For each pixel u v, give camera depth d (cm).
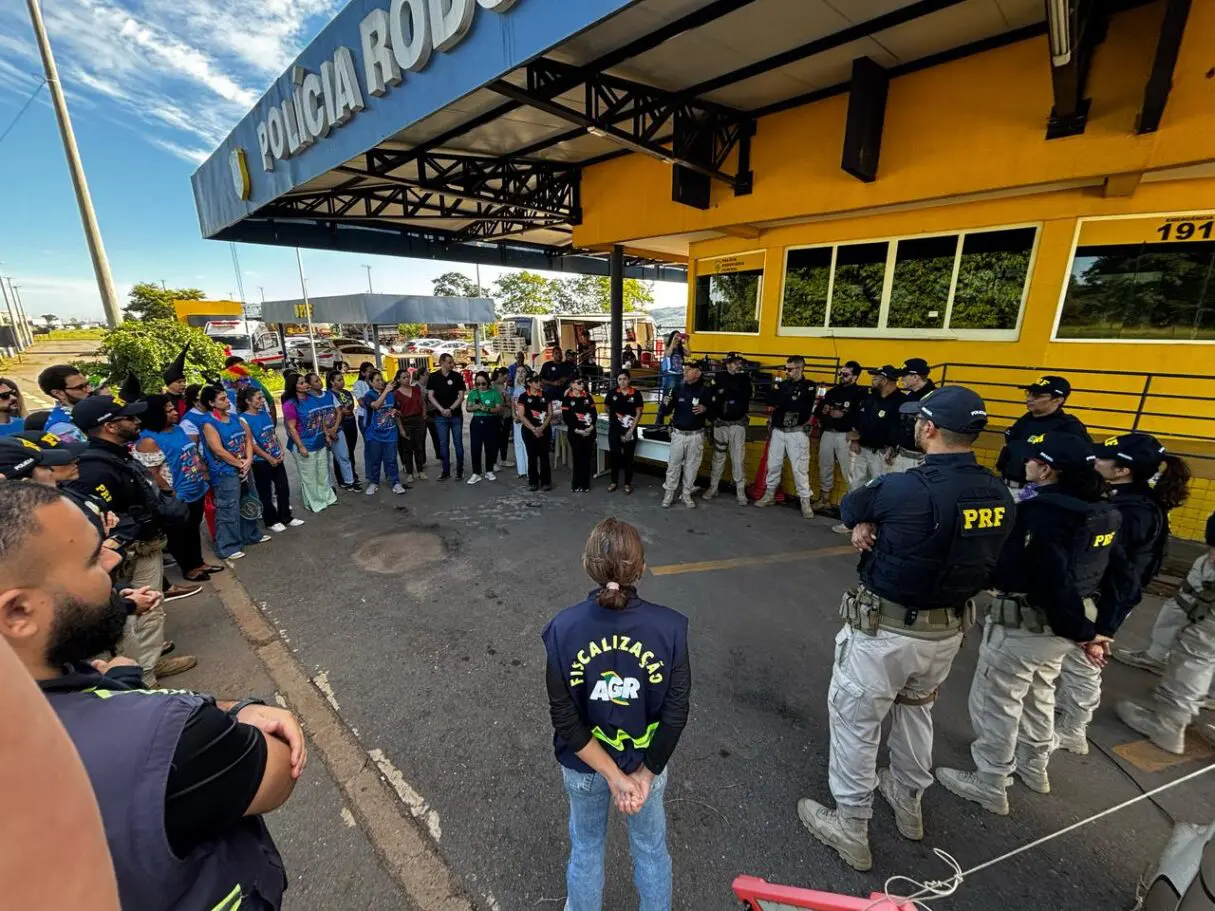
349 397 719
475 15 374
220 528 499
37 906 37
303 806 240
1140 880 198
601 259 1667
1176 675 269
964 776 246
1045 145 466
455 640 367
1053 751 272
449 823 231
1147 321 535
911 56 511
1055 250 563
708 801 241
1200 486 457
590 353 1452
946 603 198
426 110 439
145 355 1186
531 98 462
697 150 672
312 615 402
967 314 632
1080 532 208
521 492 709
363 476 798
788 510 629
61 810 42
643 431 745
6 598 90
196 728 92
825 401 600
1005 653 227
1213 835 152
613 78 536
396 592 436
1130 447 266
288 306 1709
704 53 498
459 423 768
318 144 596
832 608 406
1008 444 440
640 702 158
